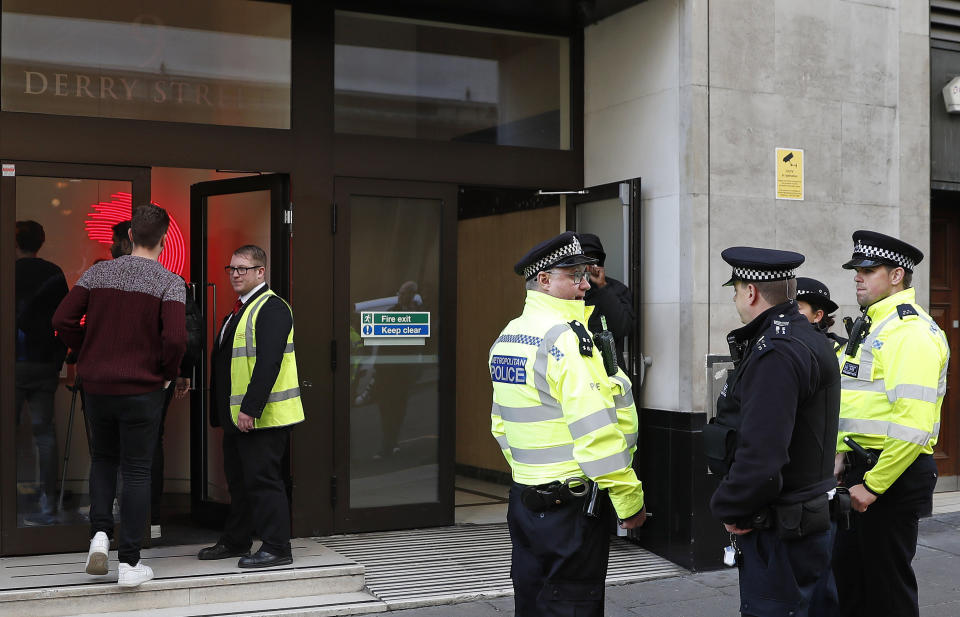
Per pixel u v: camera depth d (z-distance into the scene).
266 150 5.73
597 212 6.43
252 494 4.89
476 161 6.30
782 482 3.04
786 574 3.08
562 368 3.16
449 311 6.25
